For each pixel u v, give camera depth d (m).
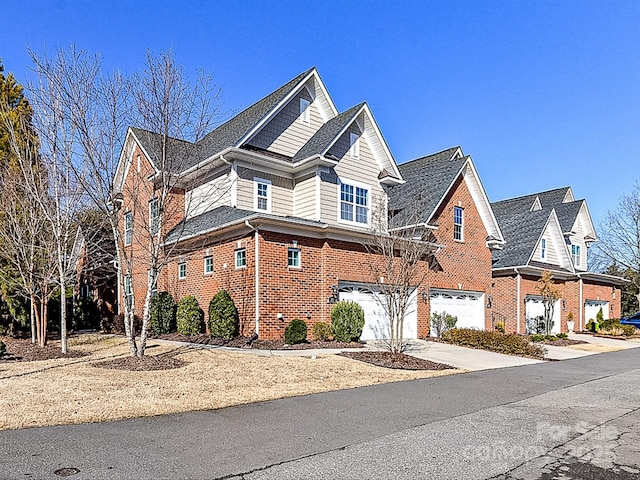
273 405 8.49
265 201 18.98
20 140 15.12
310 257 17.03
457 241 22.80
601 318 30.64
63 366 11.85
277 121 19.72
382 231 16.89
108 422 7.14
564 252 29.66
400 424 7.35
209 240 17.84
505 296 26.22
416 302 20.27
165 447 6.02
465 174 23.75
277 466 5.42
